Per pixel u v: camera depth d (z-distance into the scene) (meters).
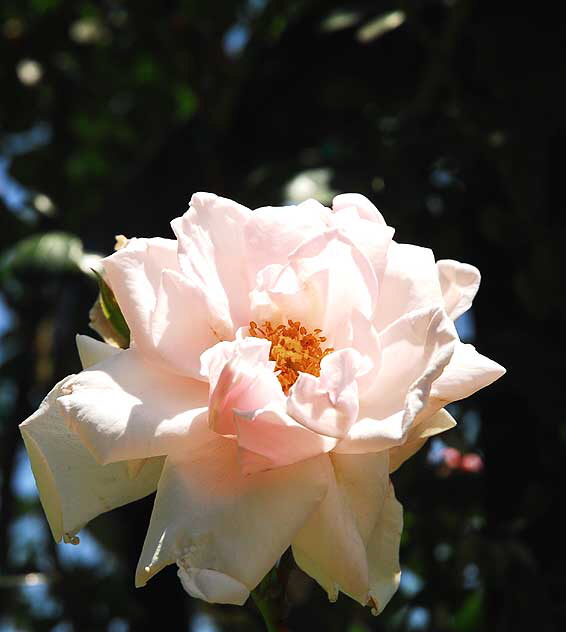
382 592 0.39
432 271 0.42
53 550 0.81
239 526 0.38
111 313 0.43
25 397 0.89
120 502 0.40
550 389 0.62
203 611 0.79
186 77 0.88
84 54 1.01
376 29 0.72
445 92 0.72
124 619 0.76
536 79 0.65
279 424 0.39
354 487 0.39
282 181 0.71
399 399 0.40
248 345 0.39
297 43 0.79
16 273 0.71
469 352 0.41
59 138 1.00
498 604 0.61
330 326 0.42
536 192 0.64
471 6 0.66
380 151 0.72
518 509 0.62
